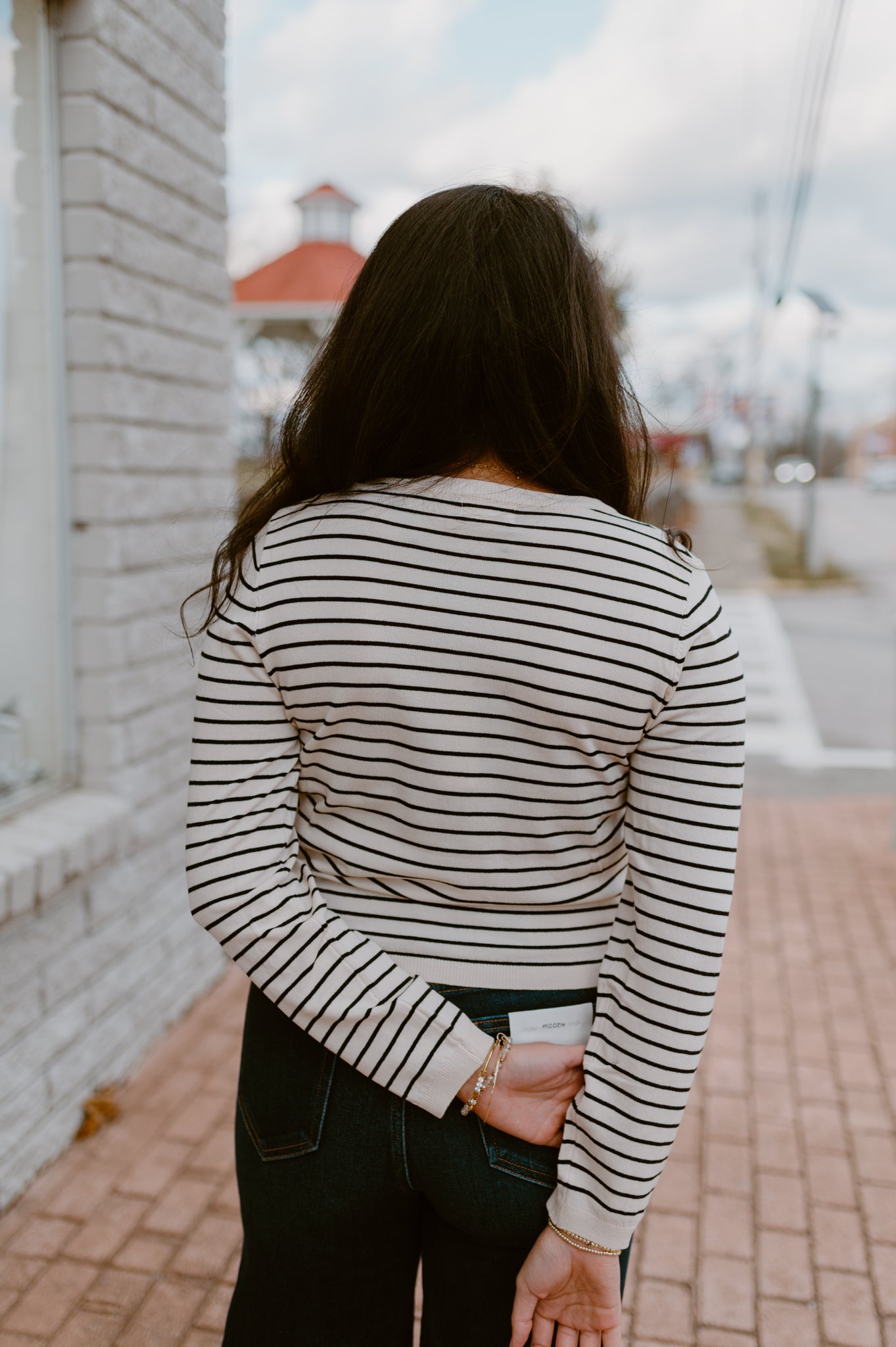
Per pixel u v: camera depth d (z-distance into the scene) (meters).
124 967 2.70
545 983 0.92
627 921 0.90
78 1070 2.49
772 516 31.89
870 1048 3.10
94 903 2.54
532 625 0.83
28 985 2.29
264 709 0.90
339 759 0.90
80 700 2.56
